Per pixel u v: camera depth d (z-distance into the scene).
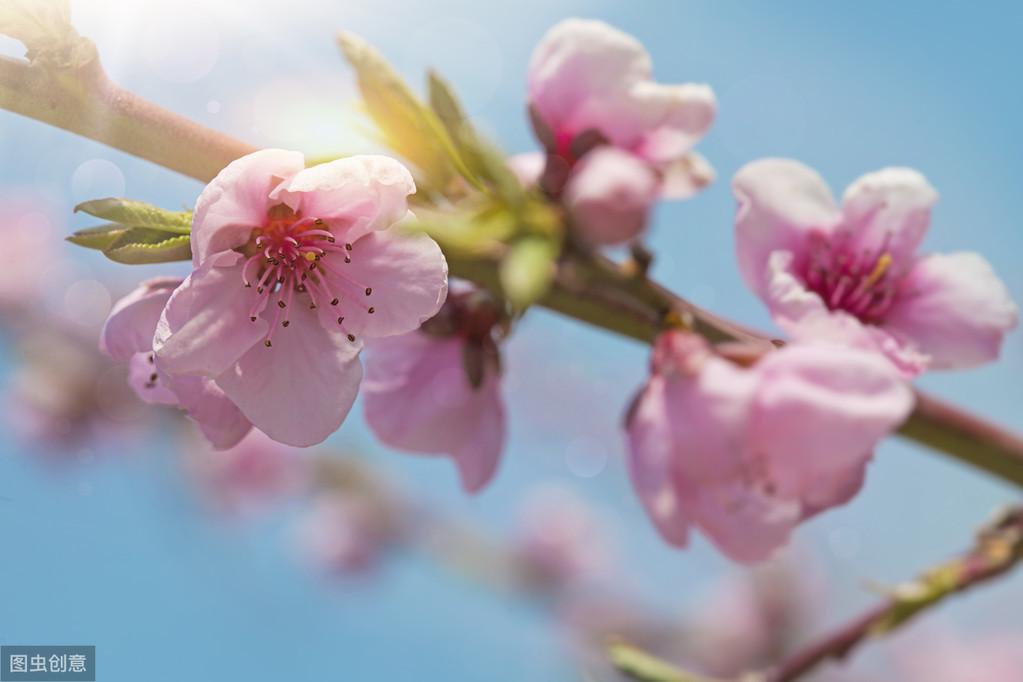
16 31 0.31
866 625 0.36
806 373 0.32
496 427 0.36
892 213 0.35
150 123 0.32
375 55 0.33
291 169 0.32
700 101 0.34
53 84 0.32
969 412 0.35
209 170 0.32
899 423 0.33
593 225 0.33
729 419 0.32
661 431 0.33
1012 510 0.36
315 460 0.67
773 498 0.33
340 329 0.32
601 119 0.34
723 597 0.71
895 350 0.34
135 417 0.64
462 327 0.36
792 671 0.36
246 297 0.32
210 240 0.31
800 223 0.35
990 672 0.71
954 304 0.35
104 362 0.63
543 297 0.34
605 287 0.34
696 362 0.33
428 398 0.36
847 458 0.32
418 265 0.32
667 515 0.33
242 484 0.68
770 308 0.34
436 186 0.33
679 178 0.35
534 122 0.35
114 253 0.31
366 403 0.36
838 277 0.35
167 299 0.33
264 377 0.32
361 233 0.32
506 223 0.33
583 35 0.34
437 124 0.33
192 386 0.32
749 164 0.35
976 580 0.36
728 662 0.69
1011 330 0.35
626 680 0.44
